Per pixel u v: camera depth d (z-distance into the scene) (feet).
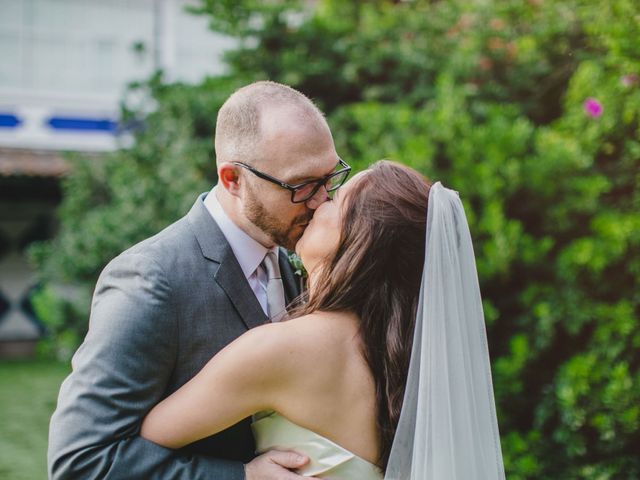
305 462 5.22
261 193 5.73
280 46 18.25
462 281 5.94
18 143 32.42
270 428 5.44
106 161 21.90
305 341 5.23
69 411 5.16
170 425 5.18
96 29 33.32
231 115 5.84
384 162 5.88
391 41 18.39
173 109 17.28
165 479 5.10
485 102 16.66
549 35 16.72
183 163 16.70
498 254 12.10
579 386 11.06
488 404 5.97
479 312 6.04
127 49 33.50
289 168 5.62
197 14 18.61
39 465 15.99
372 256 5.44
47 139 32.73
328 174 5.78
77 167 22.44
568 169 12.66
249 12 18.31
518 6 17.12
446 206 5.71
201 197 6.31
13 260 32.63
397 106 15.57
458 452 5.51
